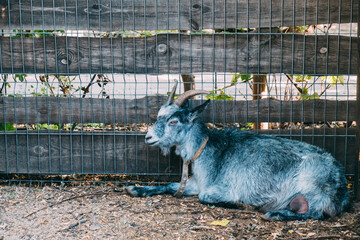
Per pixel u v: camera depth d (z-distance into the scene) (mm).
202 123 4789
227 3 4941
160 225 4125
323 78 5793
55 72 5145
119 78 8852
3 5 5016
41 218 4297
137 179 5430
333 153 5203
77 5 4988
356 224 4152
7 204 4637
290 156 4441
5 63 5133
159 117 4641
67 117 5227
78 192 5020
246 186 4500
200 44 5047
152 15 4992
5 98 5211
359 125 4867
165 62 5098
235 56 5051
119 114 5207
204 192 4625
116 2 4977
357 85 4867
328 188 4230
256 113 5156
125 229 4047
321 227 4066
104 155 5320
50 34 5488
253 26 4977
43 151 5332
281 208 4426
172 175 5383
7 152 5340
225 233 3945
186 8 4969
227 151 4676
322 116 5145
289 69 5062
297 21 4957
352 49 5016
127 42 5066
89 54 5094
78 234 3955
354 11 4926
